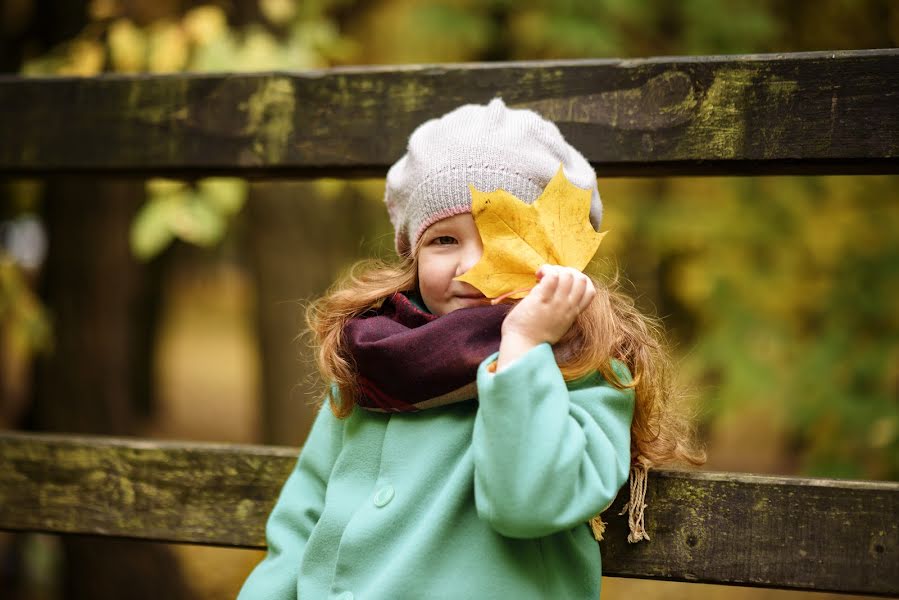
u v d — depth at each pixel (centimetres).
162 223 293
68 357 367
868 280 343
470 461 143
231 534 178
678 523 157
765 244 355
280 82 181
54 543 434
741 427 651
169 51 289
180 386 1110
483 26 347
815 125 158
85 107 189
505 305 145
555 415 131
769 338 347
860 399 326
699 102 163
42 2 362
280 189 371
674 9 345
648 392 151
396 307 156
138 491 183
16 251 379
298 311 376
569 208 143
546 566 140
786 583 153
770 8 348
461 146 147
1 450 188
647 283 382
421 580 138
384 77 177
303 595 149
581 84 168
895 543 150
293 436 380
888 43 350
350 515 151
